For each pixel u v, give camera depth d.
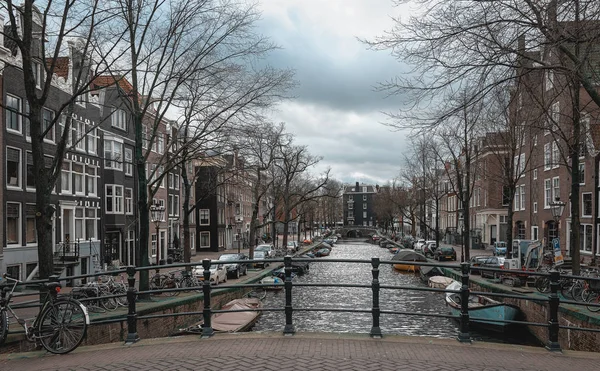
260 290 26.14
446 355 6.27
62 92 25.62
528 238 40.66
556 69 7.49
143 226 18.17
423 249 47.03
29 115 11.86
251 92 19.11
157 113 18.27
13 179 22.23
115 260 31.28
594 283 16.03
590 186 30.22
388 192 77.06
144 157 18.38
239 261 7.38
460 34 6.92
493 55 6.82
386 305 22.56
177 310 17.91
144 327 15.40
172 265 7.46
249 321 15.19
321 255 56.34
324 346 6.65
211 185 31.28
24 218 22.62
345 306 22.42
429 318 19.00
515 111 10.48
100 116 29.98
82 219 27.69
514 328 16.05
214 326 14.34
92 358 6.43
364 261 7.26
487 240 52.41
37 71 23.55
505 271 6.95
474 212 57.47
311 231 103.06
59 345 6.92
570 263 23.66
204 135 18.73
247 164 31.28
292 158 45.66
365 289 28.11
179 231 46.09
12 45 22.44
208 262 7.44
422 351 6.44
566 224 33.09
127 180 33.41
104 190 30.36
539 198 38.00
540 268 22.64
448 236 61.53
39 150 11.99
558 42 6.70
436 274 32.12
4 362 6.46
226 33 16.89
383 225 124.19
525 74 7.39
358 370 5.61
